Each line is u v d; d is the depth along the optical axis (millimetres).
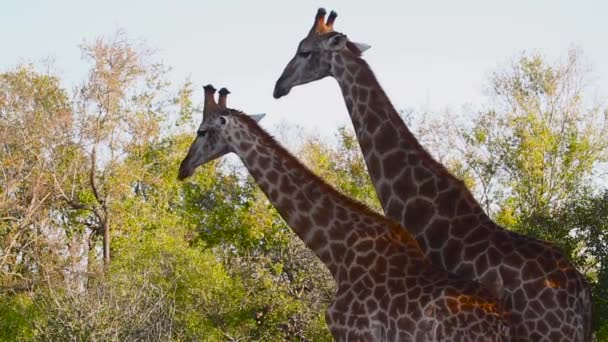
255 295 44250
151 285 37000
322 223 15375
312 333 43406
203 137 16078
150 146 57688
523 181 53500
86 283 41562
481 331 13758
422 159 16062
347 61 16891
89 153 54094
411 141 16219
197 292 40750
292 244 49688
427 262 14734
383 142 16328
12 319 39125
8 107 54094
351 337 14820
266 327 44125
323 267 46406
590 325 15188
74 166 54031
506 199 53531
